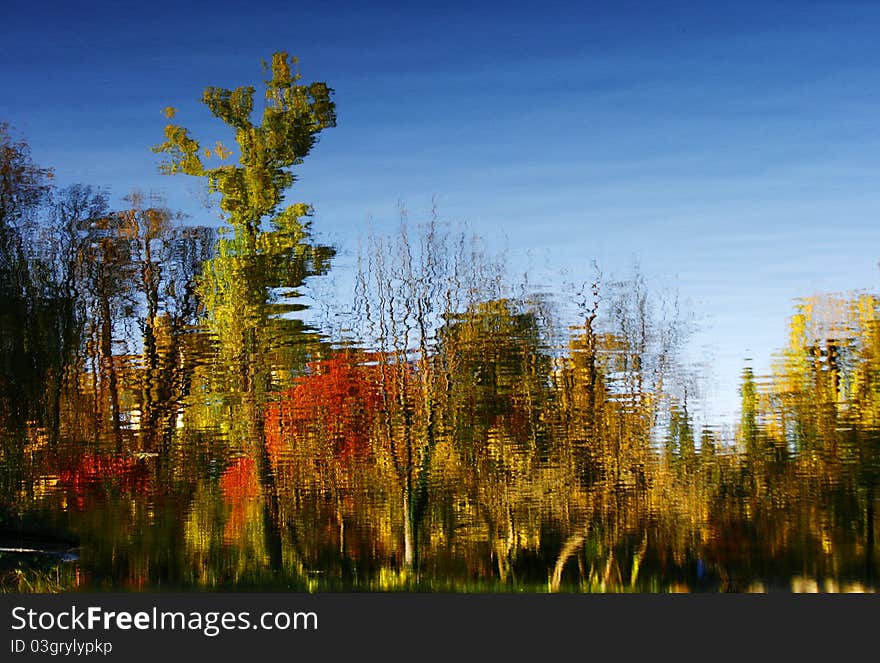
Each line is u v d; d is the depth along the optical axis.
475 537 21.81
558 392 23.94
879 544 21.50
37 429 23.59
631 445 23.16
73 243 25.03
